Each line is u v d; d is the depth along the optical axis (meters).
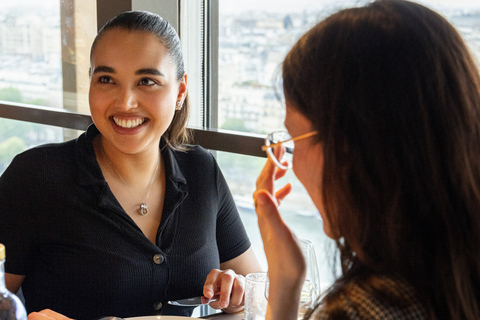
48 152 1.48
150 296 1.44
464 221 0.69
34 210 1.42
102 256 1.40
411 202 0.69
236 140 1.84
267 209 0.87
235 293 1.37
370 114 0.68
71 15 2.35
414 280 0.67
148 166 1.50
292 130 0.78
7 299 0.79
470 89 0.70
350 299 0.66
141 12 1.46
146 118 1.44
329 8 0.82
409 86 0.67
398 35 0.69
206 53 2.03
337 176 0.70
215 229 1.62
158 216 1.51
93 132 1.53
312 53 0.73
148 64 1.40
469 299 0.68
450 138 0.68
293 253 0.87
